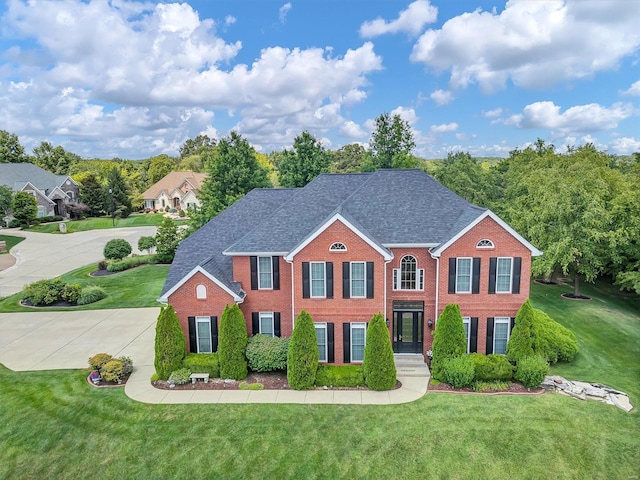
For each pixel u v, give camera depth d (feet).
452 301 73.67
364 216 79.87
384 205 81.41
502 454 51.47
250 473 49.08
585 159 172.96
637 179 136.98
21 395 65.26
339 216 70.69
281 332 78.69
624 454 51.06
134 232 238.68
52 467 50.19
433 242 73.92
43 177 294.66
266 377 70.85
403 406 61.52
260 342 72.18
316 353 66.90
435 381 68.33
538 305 108.68
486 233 71.31
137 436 55.52
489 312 73.41
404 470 49.32
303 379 66.23
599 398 62.90
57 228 245.24
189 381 69.05
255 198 95.09
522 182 151.12
